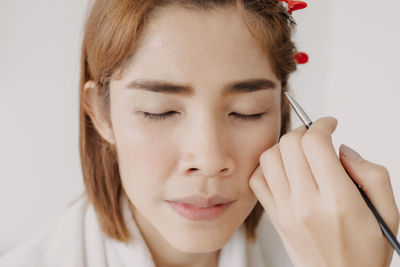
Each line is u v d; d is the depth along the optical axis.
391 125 0.73
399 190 0.72
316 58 0.84
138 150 0.33
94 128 0.43
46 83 0.76
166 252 0.41
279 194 0.33
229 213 0.35
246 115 0.33
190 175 0.33
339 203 0.30
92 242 0.40
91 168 0.42
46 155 0.78
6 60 0.73
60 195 0.80
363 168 0.33
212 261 0.43
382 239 0.31
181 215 0.34
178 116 0.32
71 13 0.74
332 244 0.31
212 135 0.31
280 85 0.35
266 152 0.34
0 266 0.38
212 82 0.31
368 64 0.76
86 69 0.41
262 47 0.32
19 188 0.78
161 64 0.31
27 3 0.72
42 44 0.74
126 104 0.33
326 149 0.31
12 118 0.76
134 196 0.35
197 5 0.30
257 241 0.48
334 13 0.81
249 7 0.32
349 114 0.81
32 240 0.40
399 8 0.68
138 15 0.31
